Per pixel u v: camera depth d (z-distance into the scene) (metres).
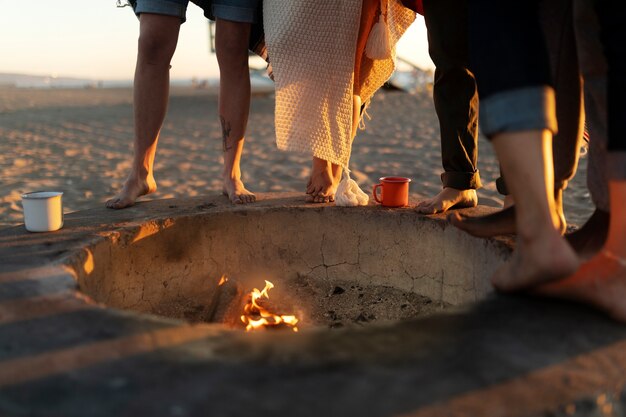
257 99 20.64
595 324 1.29
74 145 9.04
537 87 1.31
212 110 16.50
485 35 1.35
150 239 2.21
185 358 1.16
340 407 0.99
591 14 1.42
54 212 2.07
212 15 2.49
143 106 2.46
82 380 1.07
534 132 1.30
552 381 1.07
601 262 1.33
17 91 38.19
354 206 2.47
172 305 2.28
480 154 7.33
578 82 1.67
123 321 1.32
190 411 0.98
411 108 14.71
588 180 1.59
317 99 2.34
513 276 1.41
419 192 5.28
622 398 1.07
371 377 1.08
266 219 2.46
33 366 1.12
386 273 2.42
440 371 1.10
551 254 1.30
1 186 5.76
